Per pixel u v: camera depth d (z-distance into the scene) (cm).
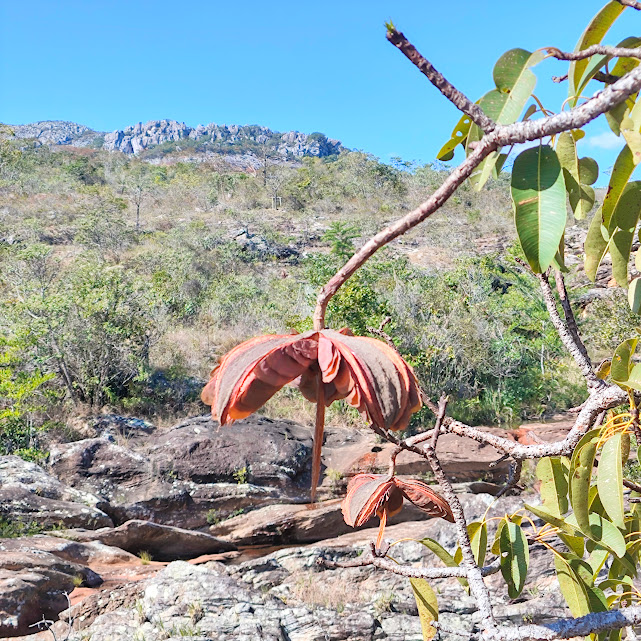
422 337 1555
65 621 729
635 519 201
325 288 83
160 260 2822
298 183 5122
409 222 84
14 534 949
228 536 1115
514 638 157
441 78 91
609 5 106
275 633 697
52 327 1352
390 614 755
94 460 1136
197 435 1221
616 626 156
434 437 164
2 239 3014
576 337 166
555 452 159
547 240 100
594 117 85
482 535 189
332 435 1338
